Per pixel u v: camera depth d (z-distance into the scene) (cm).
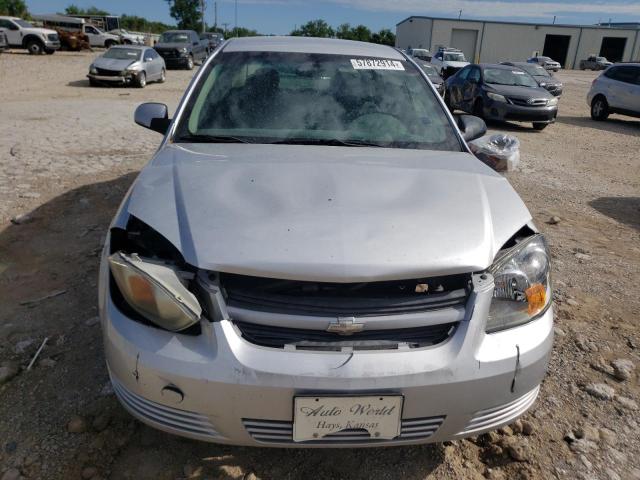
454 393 183
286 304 183
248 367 174
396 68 336
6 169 628
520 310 202
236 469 218
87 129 919
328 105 304
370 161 255
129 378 187
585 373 289
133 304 188
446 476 221
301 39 363
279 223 196
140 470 215
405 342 185
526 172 804
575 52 5928
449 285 194
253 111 297
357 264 183
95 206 507
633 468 229
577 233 523
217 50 340
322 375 174
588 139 1204
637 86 1422
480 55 5797
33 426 232
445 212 211
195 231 194
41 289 348
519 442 238
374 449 233
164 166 245
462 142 300
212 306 181
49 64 2330
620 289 393
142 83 1762
